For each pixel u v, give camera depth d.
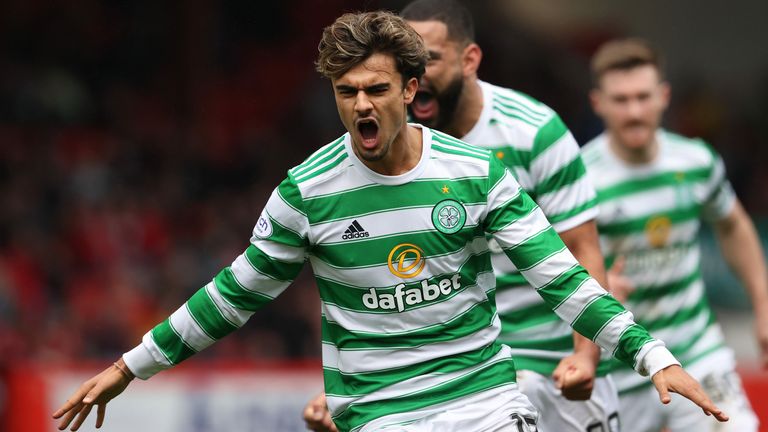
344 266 13.16
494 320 13.71
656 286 21.36
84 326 37.50
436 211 13.05
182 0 52.12
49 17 49.28
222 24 53.34
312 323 38.44
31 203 40.78
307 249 13.45
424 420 13.20
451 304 13.22
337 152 13.28
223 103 51.44
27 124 44.97
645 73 21.36
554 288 13.08
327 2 56.28
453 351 13.30
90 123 47.00
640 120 21.30
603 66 21.69
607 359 17.83
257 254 13.36
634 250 21.48
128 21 51.31
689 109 58.50
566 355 17.27
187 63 51.56
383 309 13.18
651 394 20.89
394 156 12.97
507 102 16.69
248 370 28.94
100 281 39.53
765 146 58.09
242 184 46.56
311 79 54.28
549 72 57.62
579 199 16.48
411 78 12.80
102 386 13.57
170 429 28.45
